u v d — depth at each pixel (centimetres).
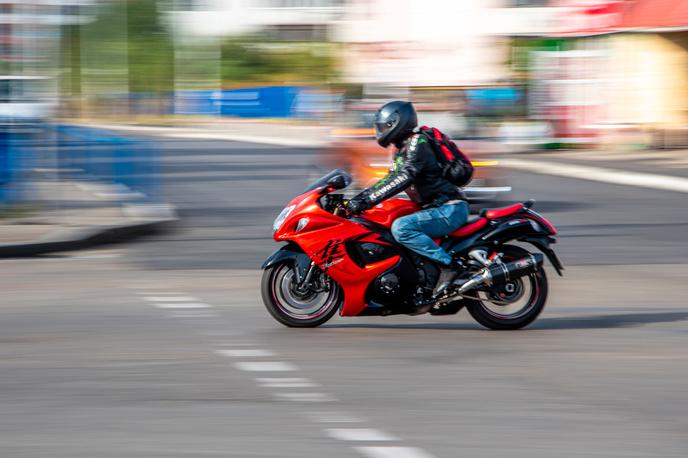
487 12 9550
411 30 8844
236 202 6188
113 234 4575
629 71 10512
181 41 18075
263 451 1708
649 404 2000
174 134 13588
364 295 2650
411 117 2655
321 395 2062
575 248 4341
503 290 2659
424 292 2666
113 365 2312
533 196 6444
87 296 3234
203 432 1811
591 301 3166
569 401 2019
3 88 6425
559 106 10400
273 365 2317
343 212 2627
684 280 3562
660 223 5162
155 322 2823
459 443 1755
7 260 4041
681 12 10162
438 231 2644
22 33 5966
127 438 1772
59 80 6756
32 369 2275
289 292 2694
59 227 4650
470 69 8669
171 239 4647
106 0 6812
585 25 10306
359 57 9500
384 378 2198
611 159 9319
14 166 5372
